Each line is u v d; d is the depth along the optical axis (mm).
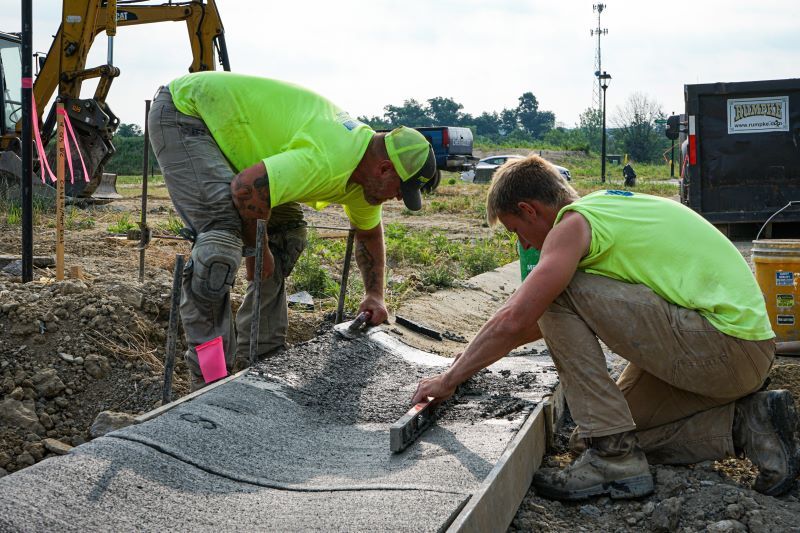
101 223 12977
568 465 3449
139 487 2654
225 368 4191
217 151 4371
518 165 3488
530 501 3344
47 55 14438
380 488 2807
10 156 13625
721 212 12195
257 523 2541
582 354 3273
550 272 3152
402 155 4375
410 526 2465
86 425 4820
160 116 4379
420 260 11070
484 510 2719
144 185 6777
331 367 4453
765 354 3229
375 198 4566
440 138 26297
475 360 3359
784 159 11953
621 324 3197
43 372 4992
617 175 52688
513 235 14281
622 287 3219
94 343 5355
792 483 3230
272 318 5148
